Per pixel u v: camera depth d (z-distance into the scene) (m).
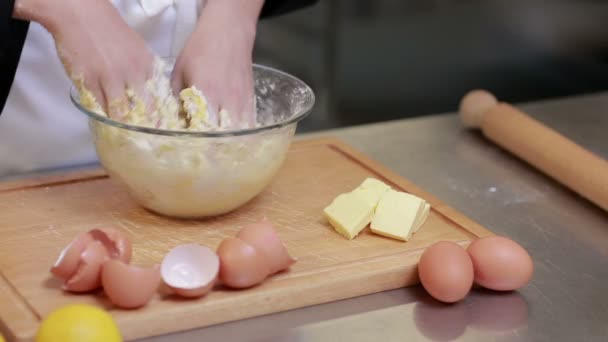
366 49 2.18
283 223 1.13
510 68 2.14
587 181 1.22
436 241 1.11
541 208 1.24
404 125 1.46
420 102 2.22
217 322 0.99
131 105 1.13
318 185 1.23
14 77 1.25
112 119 1.11
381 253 1.08
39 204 1.15
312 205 1.18
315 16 2.19
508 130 1.35
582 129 1.47
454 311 1.03
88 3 1.09
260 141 1.09
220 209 1.12
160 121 1.15
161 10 1.32
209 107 1.14
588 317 1.02
